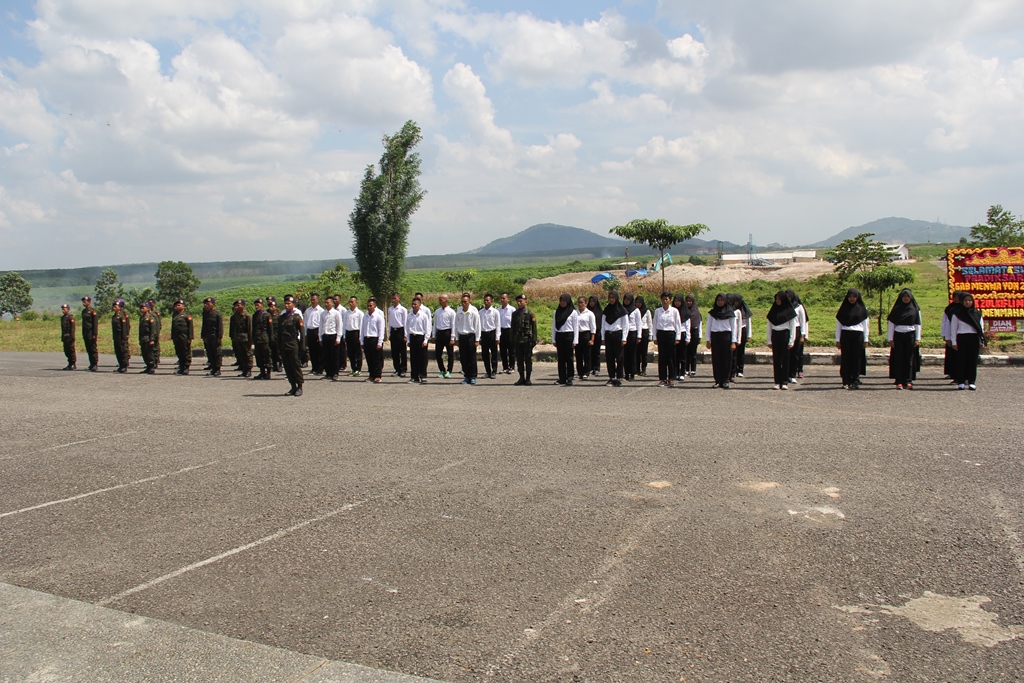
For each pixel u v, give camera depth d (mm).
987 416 9438
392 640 3934
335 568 4926
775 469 6977
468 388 14031
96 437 9617
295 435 9328
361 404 12016
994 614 4059
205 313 17969
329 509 6180
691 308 15094
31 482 7398
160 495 6762
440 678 3545
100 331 33469
